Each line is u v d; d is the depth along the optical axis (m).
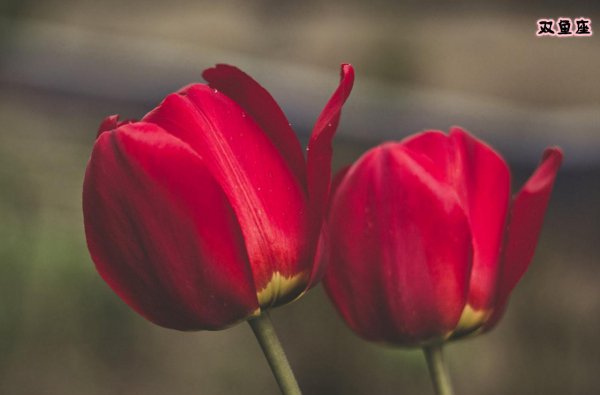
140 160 0.64
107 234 0.65
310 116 3.45
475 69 5.30
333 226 0.68
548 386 2.66
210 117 0.65
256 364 2.78
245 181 0.65
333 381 2.55
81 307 2.43
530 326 2.70
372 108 3.45
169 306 0.65
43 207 2.40
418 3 5.65
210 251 0.64
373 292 0.68
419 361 2.51
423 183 0.67
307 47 5.39
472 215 0.68
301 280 0.66
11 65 3.12
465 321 0.68
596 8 5.89
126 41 3.31
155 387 2.61
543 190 0.67
